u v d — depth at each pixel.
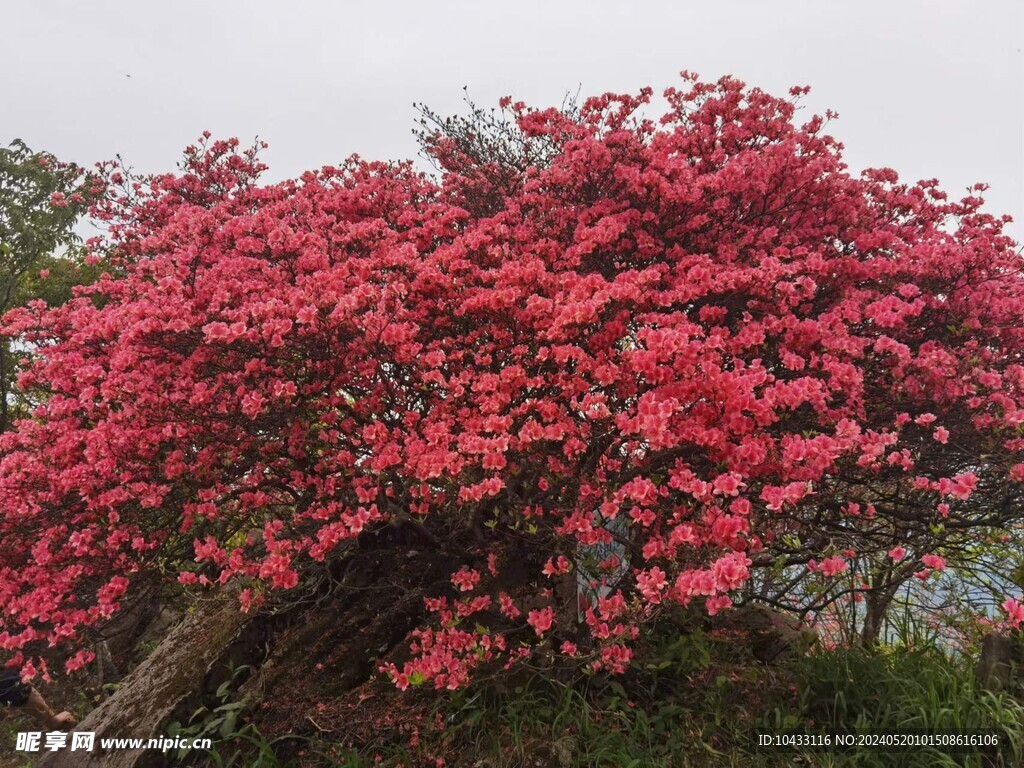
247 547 4.67
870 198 5.87
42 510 4.19
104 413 4.20
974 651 4.40
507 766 3.41
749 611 4.85
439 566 4.80
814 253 4.51
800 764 3.34
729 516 3.33
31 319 5.20
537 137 6.92
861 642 4.68
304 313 3.75
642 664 3.90
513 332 4.35
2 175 8.38
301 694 4.23
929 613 5.13
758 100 5.68
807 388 3.54
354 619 4.70
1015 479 3.65
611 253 5.14
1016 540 4.38
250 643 4.38
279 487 4.54
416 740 3.77
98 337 4.45
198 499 4.25
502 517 4.39
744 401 3.46
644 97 6.18
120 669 5.80
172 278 4.23
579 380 3.79
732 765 3.35
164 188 8.09
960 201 5.84
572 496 3.96
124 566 3.99
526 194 5.74
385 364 4.37
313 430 4.45
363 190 6.19
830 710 3.71
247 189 7.64
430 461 3.58
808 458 3.43
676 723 3.66
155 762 3.72
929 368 4.00
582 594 4.12
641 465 3.65
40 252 8.71
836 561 3.46
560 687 3.79
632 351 3.72
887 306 4.16
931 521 3.89
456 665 3.44
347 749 3.74
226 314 3.90
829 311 4.52
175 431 4.19
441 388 4.32
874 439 3.50
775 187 5.20
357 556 4.74
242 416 4.21
